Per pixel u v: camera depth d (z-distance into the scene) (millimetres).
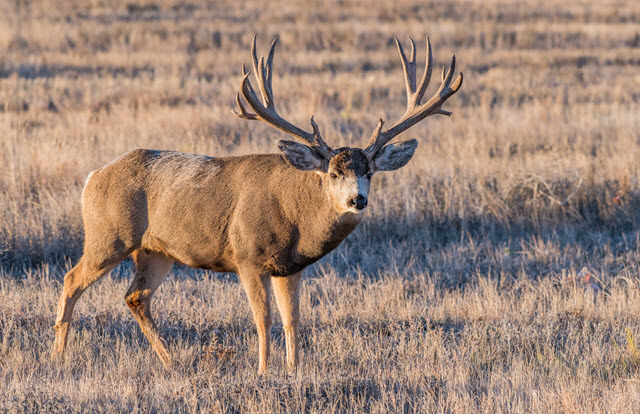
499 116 61844
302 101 66000
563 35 112562
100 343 26438
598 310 29656
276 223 23438
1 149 43594
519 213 40875
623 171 42344
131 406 20609
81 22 119062
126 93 69000
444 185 41938
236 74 85312
